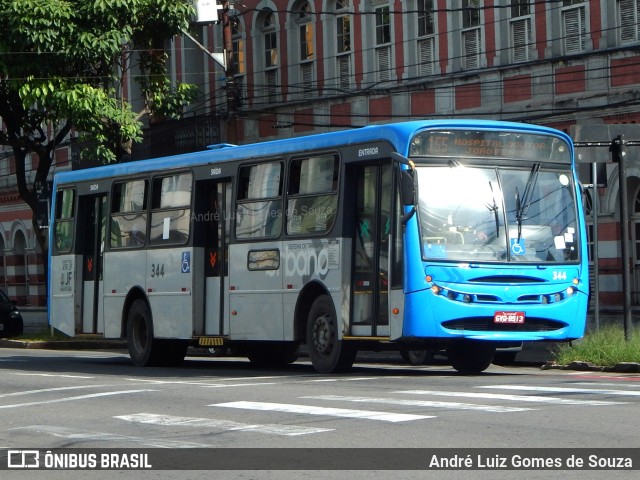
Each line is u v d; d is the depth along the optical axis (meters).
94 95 34.84
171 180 24.45
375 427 12.55
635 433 11.61
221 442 12.01
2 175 56.16
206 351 31.44
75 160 48.34
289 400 15.52
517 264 19.30
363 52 38.88
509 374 20.78
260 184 22.17
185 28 35.78
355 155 20.00
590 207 32.94
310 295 21.09
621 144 21.77
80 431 13.32
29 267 55.03
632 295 32.22
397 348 19.98
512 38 34.56
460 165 19.31
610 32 32.03
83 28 34.53
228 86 36.00
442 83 36.28
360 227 20.05
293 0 40.97
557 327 19.67
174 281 24.09
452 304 18.89
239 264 22.52
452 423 12.62
